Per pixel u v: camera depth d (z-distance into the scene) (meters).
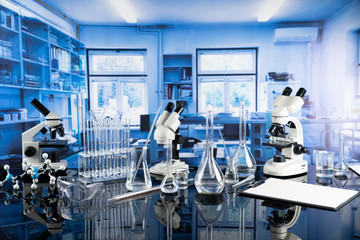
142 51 6.87
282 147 1.32
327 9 5.89
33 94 4.65
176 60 6.83
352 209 0.86
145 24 6.70
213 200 0.96
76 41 6.02
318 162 1.29
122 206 0.92
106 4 5.45
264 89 6.43
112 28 6.77
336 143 5.72
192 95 6.70
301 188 1.04
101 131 1.25
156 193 1.05
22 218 0.82
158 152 5.39
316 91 6.78
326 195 0.96
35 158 1.38
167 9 5.69
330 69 6.35
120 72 6.87
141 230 0.73
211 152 1.03
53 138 1.41
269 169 1.32
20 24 4.11
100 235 0.70
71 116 5.84
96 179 1.21
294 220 0.79
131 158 1.06
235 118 6.03
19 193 1.06
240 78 6.84
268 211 0.86
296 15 6.23
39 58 4.68
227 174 1.19
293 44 6.67
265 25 6.70
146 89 6.89
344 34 5.77
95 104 6.88
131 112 6.95
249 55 6.88
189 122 6.13
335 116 5.95
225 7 5.57
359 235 0.69
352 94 5.84
